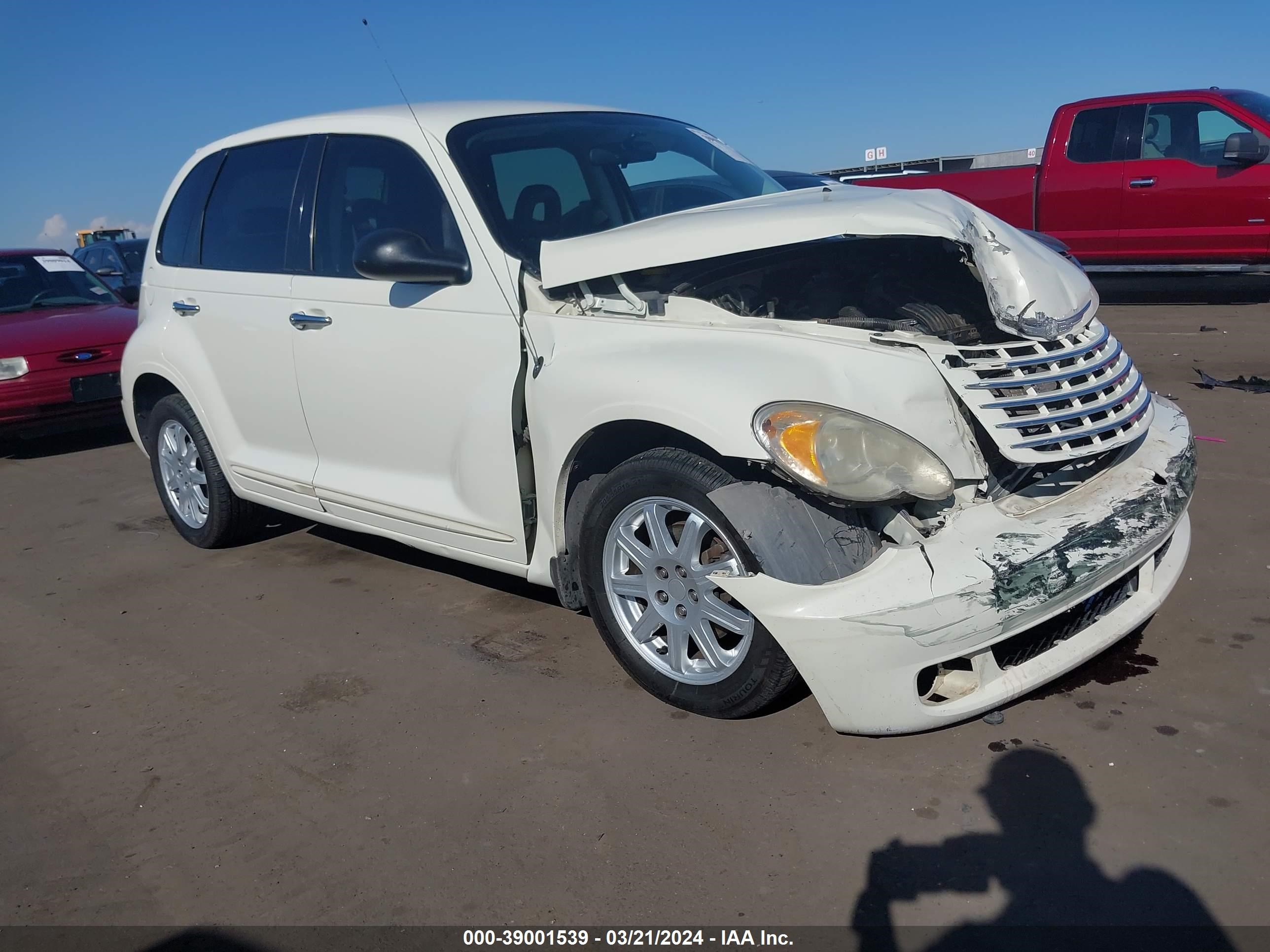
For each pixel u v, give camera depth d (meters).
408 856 2.61
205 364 4.62
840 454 2.61
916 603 2.52
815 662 2.64
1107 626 2.91
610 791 2.80
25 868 2.69
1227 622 3.46
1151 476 2.96
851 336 2.83
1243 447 5.35
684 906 2.36
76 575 4.96
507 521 3.47
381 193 3.86
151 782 3.05
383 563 4.76
